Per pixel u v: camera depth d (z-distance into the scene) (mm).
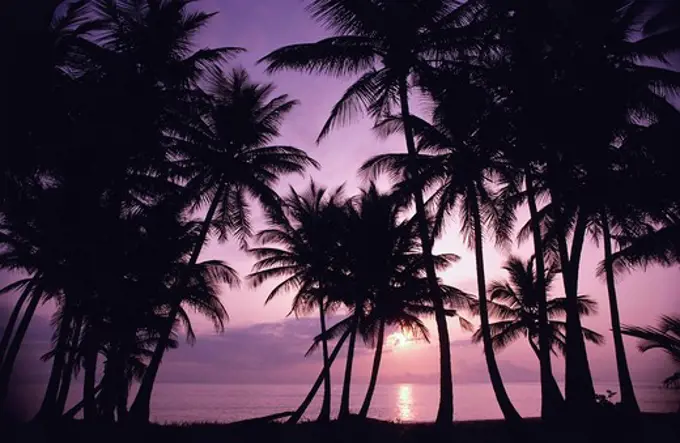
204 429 18438
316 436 17578
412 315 26516
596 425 15867
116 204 19281
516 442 16172
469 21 19109
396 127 21359
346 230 26016
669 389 10055
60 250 17844
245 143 24500
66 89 17219
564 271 19234
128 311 19094
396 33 18656
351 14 18297
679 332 9492
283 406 82250
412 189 18594
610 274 21516
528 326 29359
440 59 19375
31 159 15805
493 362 17844
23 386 8312
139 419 18766
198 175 23281
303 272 30328
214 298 26266
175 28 21078
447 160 19234
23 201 17266
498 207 21031
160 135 21406
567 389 18219
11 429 7977
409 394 187250
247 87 24844
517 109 18766
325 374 25750
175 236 20938
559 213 19438
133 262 19203
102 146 18438
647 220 18359
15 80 11914
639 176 16562
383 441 16875
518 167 20047
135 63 20297
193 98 22328
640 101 18234
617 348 20500
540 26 18656
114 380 19625
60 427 15516
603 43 18859
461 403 94375
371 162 21000
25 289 19922
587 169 17906
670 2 16438
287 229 30016
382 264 24938
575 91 17797
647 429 14742
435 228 20891
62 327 19047
